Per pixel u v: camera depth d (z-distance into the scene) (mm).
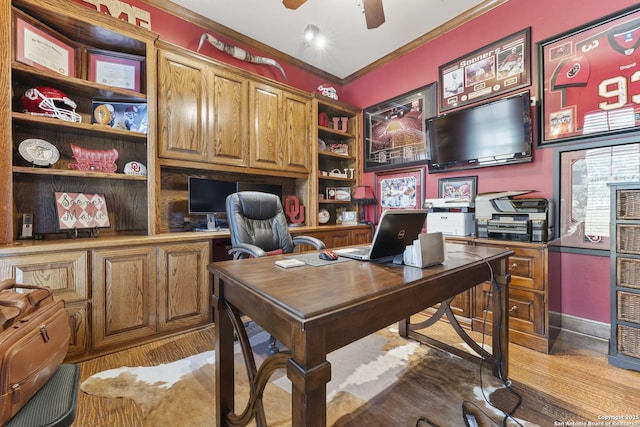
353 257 1387
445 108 2900
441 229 2514
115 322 1829
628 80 1896
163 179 2621
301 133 3238
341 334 800
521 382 1527
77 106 2178
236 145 2721
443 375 1605
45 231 2031
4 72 1622
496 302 1557
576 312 2107
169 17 2604
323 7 2574
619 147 1933
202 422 1244
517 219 2090
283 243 2322
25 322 866
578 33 2098
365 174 3799
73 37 2066
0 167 1600
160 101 2271
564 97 2162
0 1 1615
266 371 952
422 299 1077
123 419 1259
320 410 731
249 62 3135
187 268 2143
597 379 1546
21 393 767
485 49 2592
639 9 1852
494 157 2471
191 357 1789
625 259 1650
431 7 2576
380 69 3564
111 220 2312
